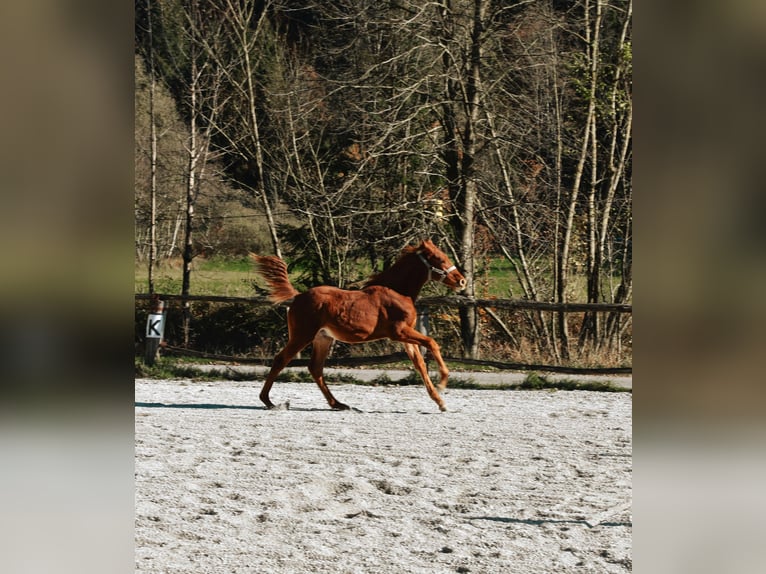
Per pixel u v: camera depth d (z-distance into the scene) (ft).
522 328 54.95
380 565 14.64
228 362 45.60
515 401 36.50
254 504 18.94
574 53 51.88
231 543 15.90
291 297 33.45
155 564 14.38
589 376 42.91
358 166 54.39
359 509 18.66
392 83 53.16
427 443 26.71
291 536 16.49
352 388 40.34
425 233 52.21
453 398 37.35
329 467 22.94
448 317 53.57
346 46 53.36
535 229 53.62
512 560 14.90
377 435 28.07
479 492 20.26
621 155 53.36
